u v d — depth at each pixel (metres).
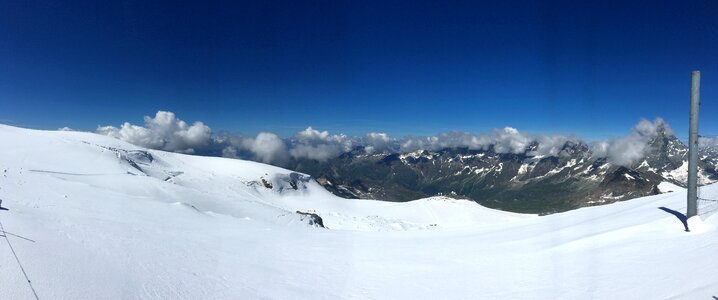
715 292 9.62
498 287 14.76
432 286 16.09
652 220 20.69
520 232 27.09
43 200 30.05
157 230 26.38
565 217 32.38
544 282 14.32
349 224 76.88
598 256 16.28
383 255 23.11
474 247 23.44
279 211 62.62
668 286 11.18
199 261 19.02
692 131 18.50
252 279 16.98
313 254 23.45
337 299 15.05
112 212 31.48
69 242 17.23
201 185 93.62
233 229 33.50
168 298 13.20
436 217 111.94
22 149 70.62
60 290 11.79
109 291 12.61
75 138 96.31
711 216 18.73
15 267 12.55
